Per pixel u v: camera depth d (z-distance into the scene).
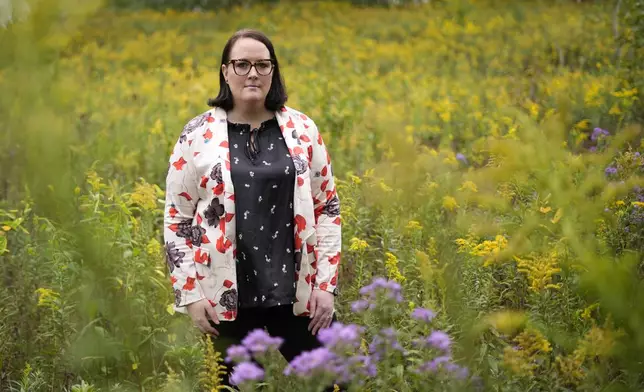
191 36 16.19
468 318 2.78
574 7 15.37
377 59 11.92
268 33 15.75
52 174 1.92
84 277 2.61
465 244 3.27
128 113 7.88
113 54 13.29
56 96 1.90
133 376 2.94
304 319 2.76
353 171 5.83
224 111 2.75
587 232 2.21
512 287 3.39
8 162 1.92
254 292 2.65
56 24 1.91
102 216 3.44
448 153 5.39
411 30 15.20
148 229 4.00
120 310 2.80
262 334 2.36
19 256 3.84
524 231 2.39
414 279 3.59
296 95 8.15
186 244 2.70
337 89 8.52
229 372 2.76
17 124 1.87
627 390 1.96
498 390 2.50
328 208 2.79
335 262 2.74
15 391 3.13
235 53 2.67
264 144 2.71
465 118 7.38
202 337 2.88
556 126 2.21
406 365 2.83
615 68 8.54
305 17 17.80
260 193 2.63
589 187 2.21
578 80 7.97
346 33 14.97
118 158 5.99
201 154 2.66
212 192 2.62
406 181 4.12
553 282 3.38
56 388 3.09
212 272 2.64
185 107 8.04
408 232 3.85
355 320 3.39
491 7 15.86
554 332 2.40
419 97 8.30
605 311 1.96
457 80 9.61
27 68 1.89
